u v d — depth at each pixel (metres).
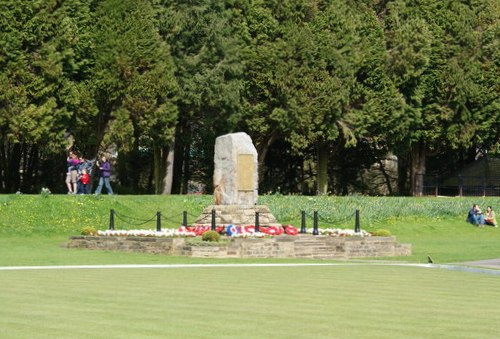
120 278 27.23
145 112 65.19
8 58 60.72
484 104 79.19
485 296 23.20
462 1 81.25
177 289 24.11
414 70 74.94
